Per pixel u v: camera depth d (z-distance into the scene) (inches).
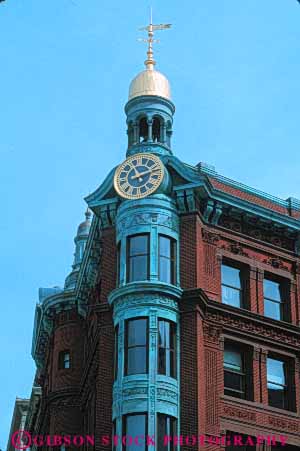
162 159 1856.5
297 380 1857.8
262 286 1907.0
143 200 1795.0
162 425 1611.7
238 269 1905.8
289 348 1875.0
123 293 1721.2
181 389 1663.4
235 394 1766.7
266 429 1750.7
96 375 1845.5
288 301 1943.9
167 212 1797.5
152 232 1764.3
